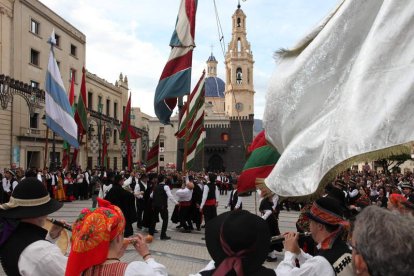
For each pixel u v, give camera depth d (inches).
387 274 53.7
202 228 542.9
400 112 91.3
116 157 1903.3
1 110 1059.9
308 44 131.6
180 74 398.9
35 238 107.3
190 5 404.2
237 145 2470.5
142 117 2945.4
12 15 1155.9
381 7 105.7
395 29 99.0
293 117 121.5
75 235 89.9
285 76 126.8
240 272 69.9
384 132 90.9
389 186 515.2
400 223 56.2
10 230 107.4
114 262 89.8
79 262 86.1
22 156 1156.5
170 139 2974.9
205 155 2506.2
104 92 1851.6
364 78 97.8
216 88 3634.4
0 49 1100.5
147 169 726.5
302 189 105.7
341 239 110.3
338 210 110.5
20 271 101.5
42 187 113.4
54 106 591.2
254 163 154.9
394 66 96.3
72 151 1439.5
